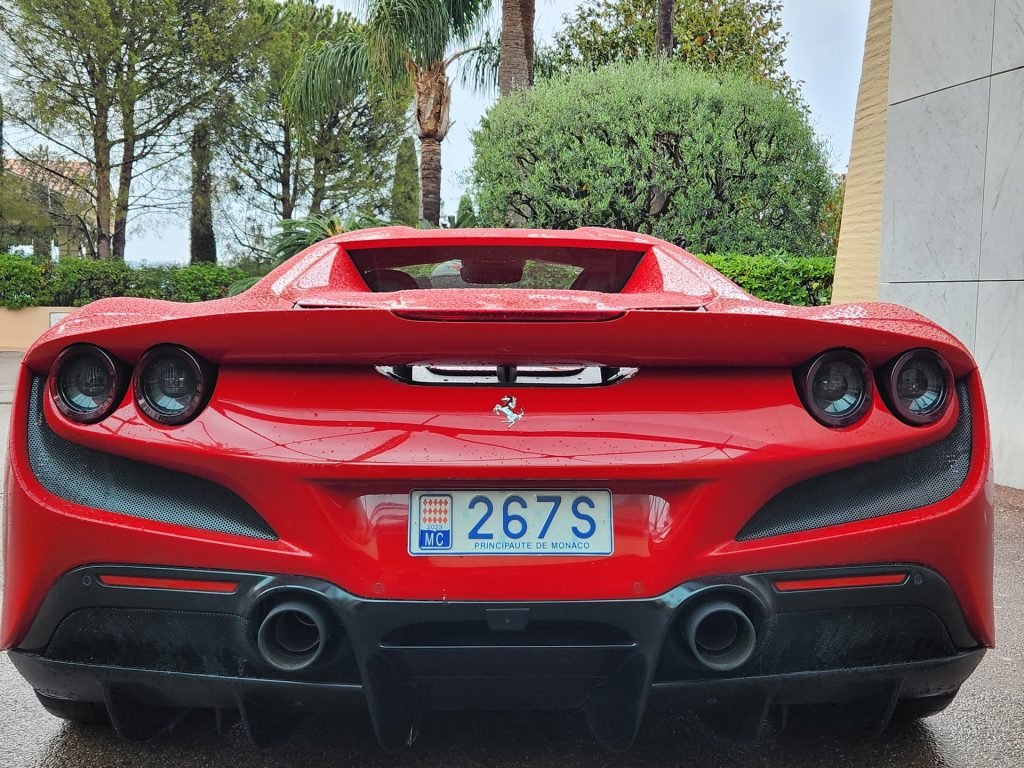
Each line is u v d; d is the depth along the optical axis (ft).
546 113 38.34
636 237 9.12
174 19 99.09
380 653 5.69
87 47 95.76
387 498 5.81
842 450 5.91
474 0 46.93
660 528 5.82
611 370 7.36
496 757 7.05
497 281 9.12
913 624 6.13
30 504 6.02
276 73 109.19
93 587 5.94
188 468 5.84
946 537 6.05
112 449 5.91
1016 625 10.71
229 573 5.79
